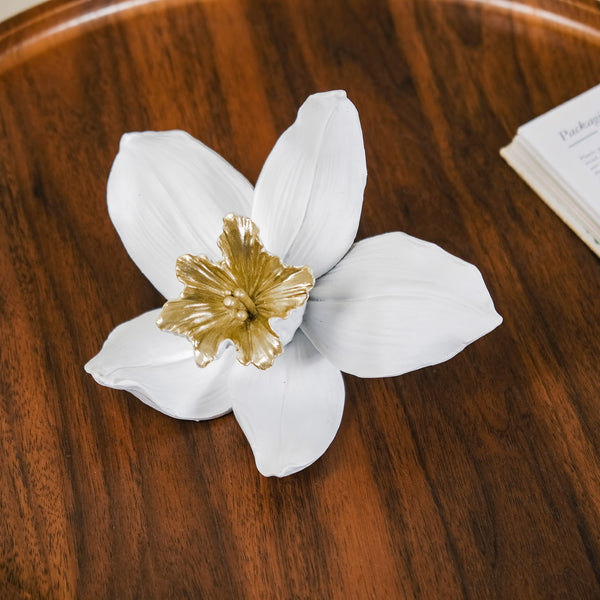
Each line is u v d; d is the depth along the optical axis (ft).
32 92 1.93
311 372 1.56
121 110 1.91
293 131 1.55
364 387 1.70
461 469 1.65
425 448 1.66
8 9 2.26
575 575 1.60
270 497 1.65
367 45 1.94
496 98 1.89
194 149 1.59
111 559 1.62
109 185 1.58
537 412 1.68
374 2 1.96
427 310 1.48
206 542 1.63
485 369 1.71
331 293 1.55
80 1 1.95
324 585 1.60
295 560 1.61
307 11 1.96
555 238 1.79
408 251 1.53
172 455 1.68
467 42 1.93
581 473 1.65
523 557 1.61
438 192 1.83
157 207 1.58
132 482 1.66
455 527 1.62
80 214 1.83
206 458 1.67
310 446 1.52
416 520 1.63
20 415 1.71
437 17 1.95
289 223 1.57
